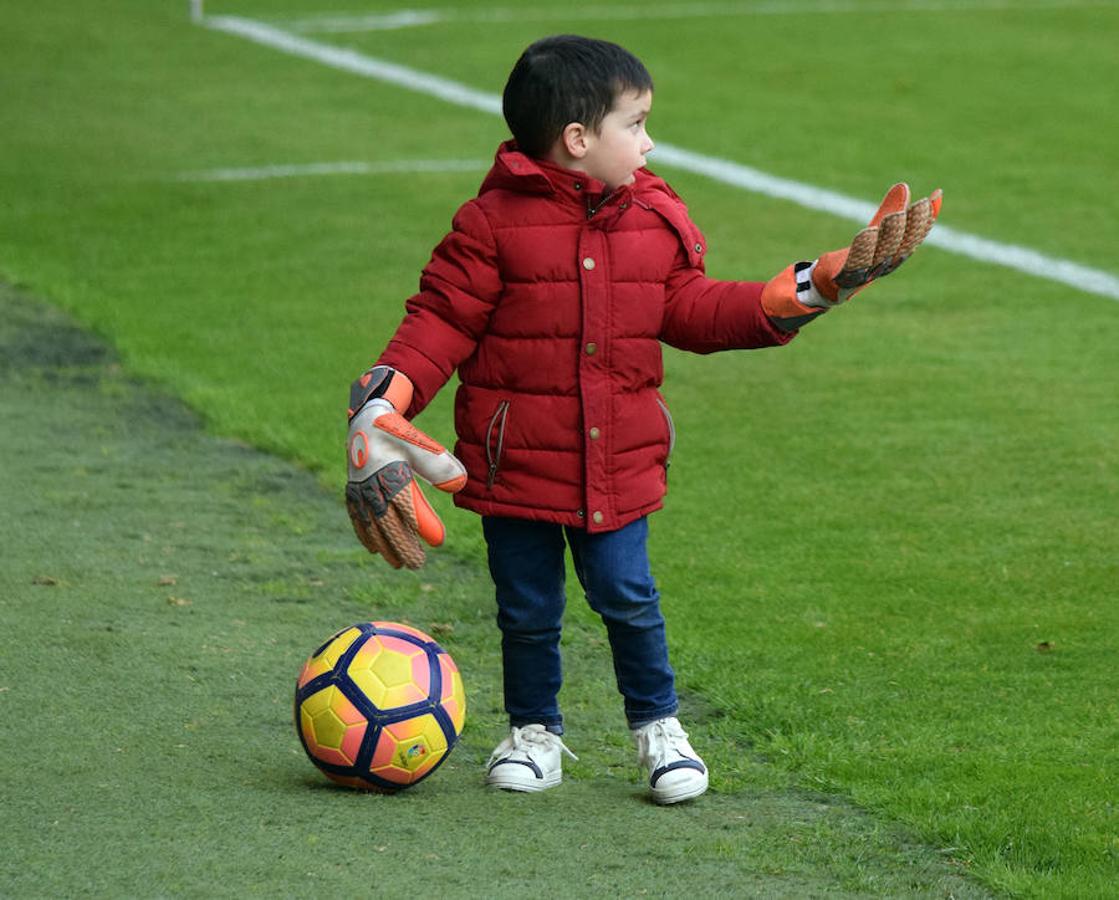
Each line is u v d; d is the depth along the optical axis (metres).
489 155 40.22
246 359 25.08
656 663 11.97
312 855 10.57
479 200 11.42
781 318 11.08
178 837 10.79
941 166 38.59
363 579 16.84
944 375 24.23
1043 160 39.09
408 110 45.47
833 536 18.11
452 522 18.52
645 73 11.34
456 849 10.81
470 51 54.34
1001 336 26.25
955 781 12.34
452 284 11.31
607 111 11.16
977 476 20.02
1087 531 18.17
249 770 12.12
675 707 12.14
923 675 14.48
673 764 11.86
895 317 27.31
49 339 25.91
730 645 15.17
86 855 10.48
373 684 11.59
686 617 15.88
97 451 20.97
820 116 44.16
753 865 10.80
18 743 12.41
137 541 17.70
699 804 11.90
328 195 36.03
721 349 11.56
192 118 44.12
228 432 21.81
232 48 54.59
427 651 11.91
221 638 15.01
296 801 11.52
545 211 11.28
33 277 29.31
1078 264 30.56
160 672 14.05
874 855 11.05
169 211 34.62
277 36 57.09
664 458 11.89
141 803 11.36
